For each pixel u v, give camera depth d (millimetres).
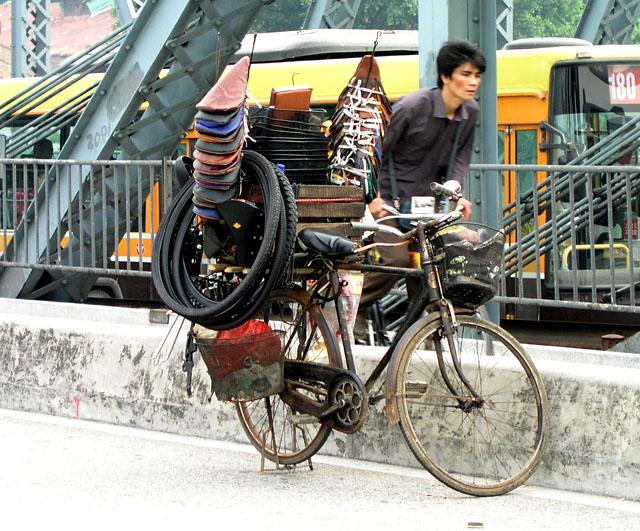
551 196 9688
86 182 13180
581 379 6871
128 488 6840
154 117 13430
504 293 10008
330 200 7020
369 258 8031
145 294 18859
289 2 52594
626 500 6641
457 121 7969
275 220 6449
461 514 6297
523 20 52469
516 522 6148
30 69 32375
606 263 9977
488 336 7539
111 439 8375
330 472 7348
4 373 9656
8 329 9695
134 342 8875
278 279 6562
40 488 6797
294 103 6984
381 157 7801
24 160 13422
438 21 10156
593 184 9727
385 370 7449
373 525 6047
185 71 13086
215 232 6863
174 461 7652
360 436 7688
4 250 13867
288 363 7035
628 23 20234
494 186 10000
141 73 13125
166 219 7211
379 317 8469
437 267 6781
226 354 6832
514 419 6969
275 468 7414
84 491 6742
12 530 5887
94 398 9062
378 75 7461
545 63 16469
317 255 6938
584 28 20375
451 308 6762
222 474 7270
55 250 13773
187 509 6348
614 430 6711
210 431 8414
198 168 6637
